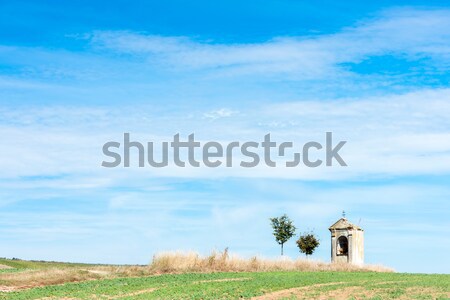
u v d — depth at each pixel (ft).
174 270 149.18
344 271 170.71
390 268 183.73
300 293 107.96
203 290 109.81
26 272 132.87
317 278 137.28
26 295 103.24
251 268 160.86
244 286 115.85
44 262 211.41
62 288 112.47
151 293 106.11
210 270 153.17
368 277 145.38
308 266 173.88
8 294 104.32
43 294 104.47
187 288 112.27
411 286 121.49
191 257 157.38
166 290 109.60
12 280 119.85
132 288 113.50
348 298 101.24
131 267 150.41
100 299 99.96
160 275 138.21
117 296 104.01
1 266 154.81
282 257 174.60
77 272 133.39
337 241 213.87
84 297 101.96
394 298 101.81
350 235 210.59
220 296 102.53
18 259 198.39
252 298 101.24
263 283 121.19
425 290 114.32
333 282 129.70
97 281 123.95
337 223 215.10
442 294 107.76
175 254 156.56
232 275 139.85
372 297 102.73
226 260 160.76
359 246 211.20
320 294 106.73
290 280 129.70
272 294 106.22
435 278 145.28
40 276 125.39
